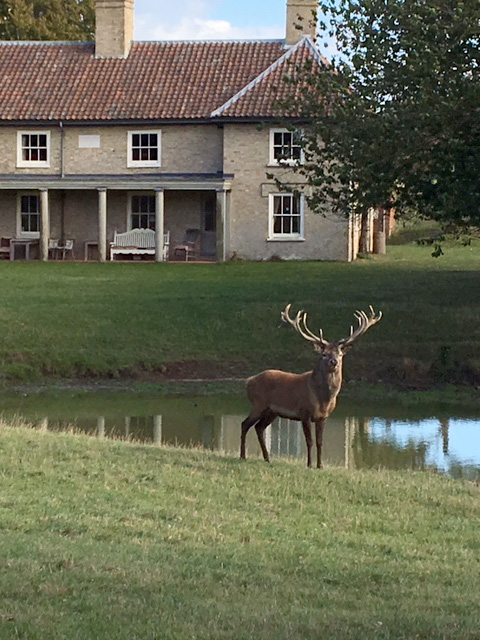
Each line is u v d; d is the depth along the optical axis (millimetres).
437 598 8836
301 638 7461
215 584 8852
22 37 65188
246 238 41219
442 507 12602
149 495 12289
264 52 44156
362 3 22875
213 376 24516
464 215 22484
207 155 41969
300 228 41031
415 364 24141
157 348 25344
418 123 21703
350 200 23844
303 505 12289
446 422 20906
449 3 21766
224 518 11453
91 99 42844
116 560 9422
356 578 9367
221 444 18672
